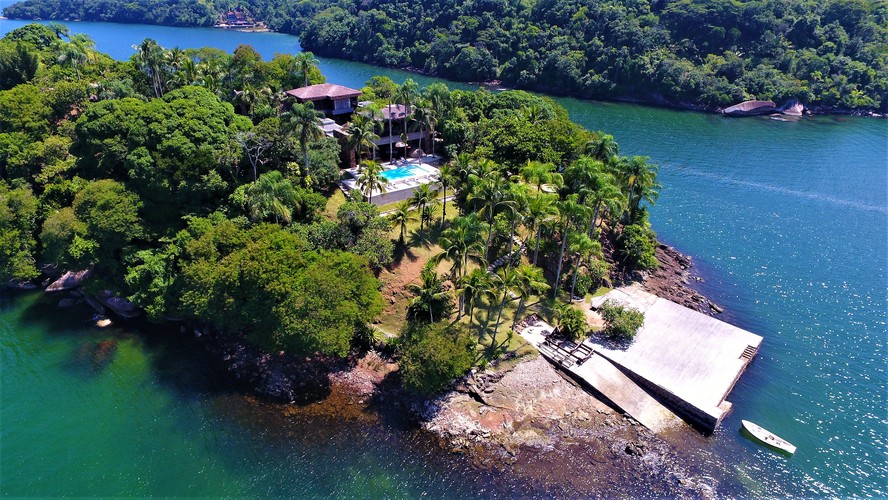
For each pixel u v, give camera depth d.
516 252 81.44
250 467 53.44
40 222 82.31
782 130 177.38
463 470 53.72
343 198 90.25
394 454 55.16
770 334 74.88
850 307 81.38
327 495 50.81
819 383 65.69
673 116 193.75
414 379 57.66
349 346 63.38
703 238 103.38
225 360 67.06
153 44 111.81
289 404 60.72
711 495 51.59
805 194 123.69
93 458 53.78
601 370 65.00
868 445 57.09
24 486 50.72
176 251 72.12
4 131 95.88
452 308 70.25
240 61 123.88
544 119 113.12
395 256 78.25
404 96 104.12
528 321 73.00
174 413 59.41
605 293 82.38
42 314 75.69
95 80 118.31
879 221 110.44
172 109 82.94
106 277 76.44
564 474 53.47
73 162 87.44
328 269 65.19
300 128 83.12
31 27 143.25
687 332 72.56
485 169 79.06
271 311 61.88
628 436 57.88
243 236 67.88
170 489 50.94
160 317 70.12
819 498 51.34
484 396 61.12
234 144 82.56
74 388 62.41
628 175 88.69
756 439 57.19
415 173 101.69
